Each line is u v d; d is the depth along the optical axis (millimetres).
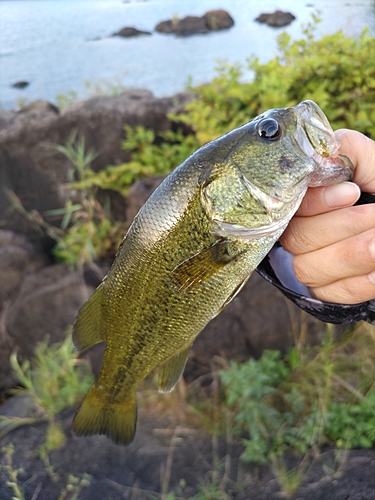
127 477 506
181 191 239
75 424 303
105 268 694
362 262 212
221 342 578
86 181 730
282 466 478
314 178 219
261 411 511
